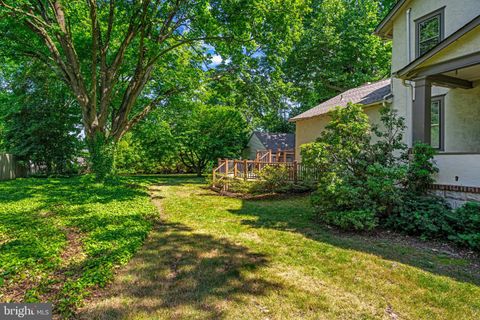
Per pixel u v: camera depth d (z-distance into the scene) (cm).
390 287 356
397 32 1014
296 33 1209
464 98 823
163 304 313
